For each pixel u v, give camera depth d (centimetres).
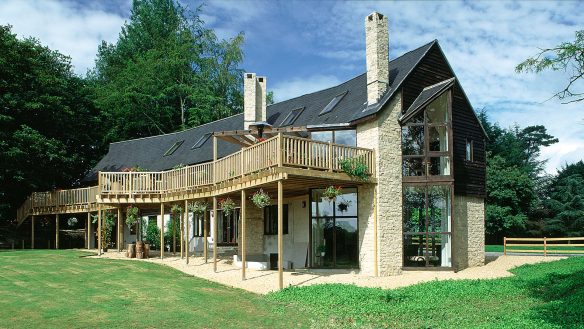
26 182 3234
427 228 2059
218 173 2077
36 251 2586
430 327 1121
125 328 1077
